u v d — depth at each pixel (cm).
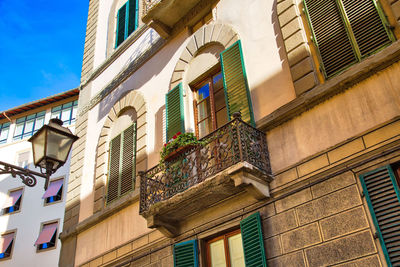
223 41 1059
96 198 1227
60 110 3406
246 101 907
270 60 928
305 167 758
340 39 813
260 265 723
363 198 654
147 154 1139
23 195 3200
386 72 709
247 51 989
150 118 1195
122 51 1471
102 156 1291
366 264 612
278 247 729
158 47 1298
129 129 1248
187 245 872
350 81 745
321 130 762
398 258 582
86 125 1470
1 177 3325
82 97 1584
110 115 1355
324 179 715
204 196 828
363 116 712
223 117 1002
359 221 645
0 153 3381
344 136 725
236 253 809
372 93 714
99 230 1162
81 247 1196
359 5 811
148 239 995
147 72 1301
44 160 769
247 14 1040
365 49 768
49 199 3130
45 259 2883
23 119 3509
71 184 1381
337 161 715
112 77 1467
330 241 667
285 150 805
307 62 838
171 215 900
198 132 1055
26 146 3362
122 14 1602
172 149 923
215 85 1063
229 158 816
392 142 656
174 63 1209
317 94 778
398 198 613
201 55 1123
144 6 1311
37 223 3047
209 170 893
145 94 1260
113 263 1055
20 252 2962
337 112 750
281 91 873
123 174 1178
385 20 758
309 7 895
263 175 781
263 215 777
